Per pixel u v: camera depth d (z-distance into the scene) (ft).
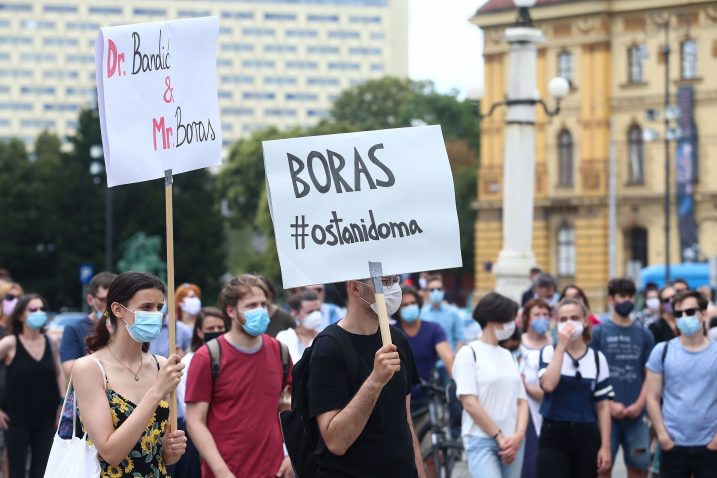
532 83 107.45
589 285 296.71
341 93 488.85
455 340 72.23
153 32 32.76
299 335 53.98
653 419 48.57
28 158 412.98
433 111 438.81
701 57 286.25
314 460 30.40
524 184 107.14
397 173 30.53
